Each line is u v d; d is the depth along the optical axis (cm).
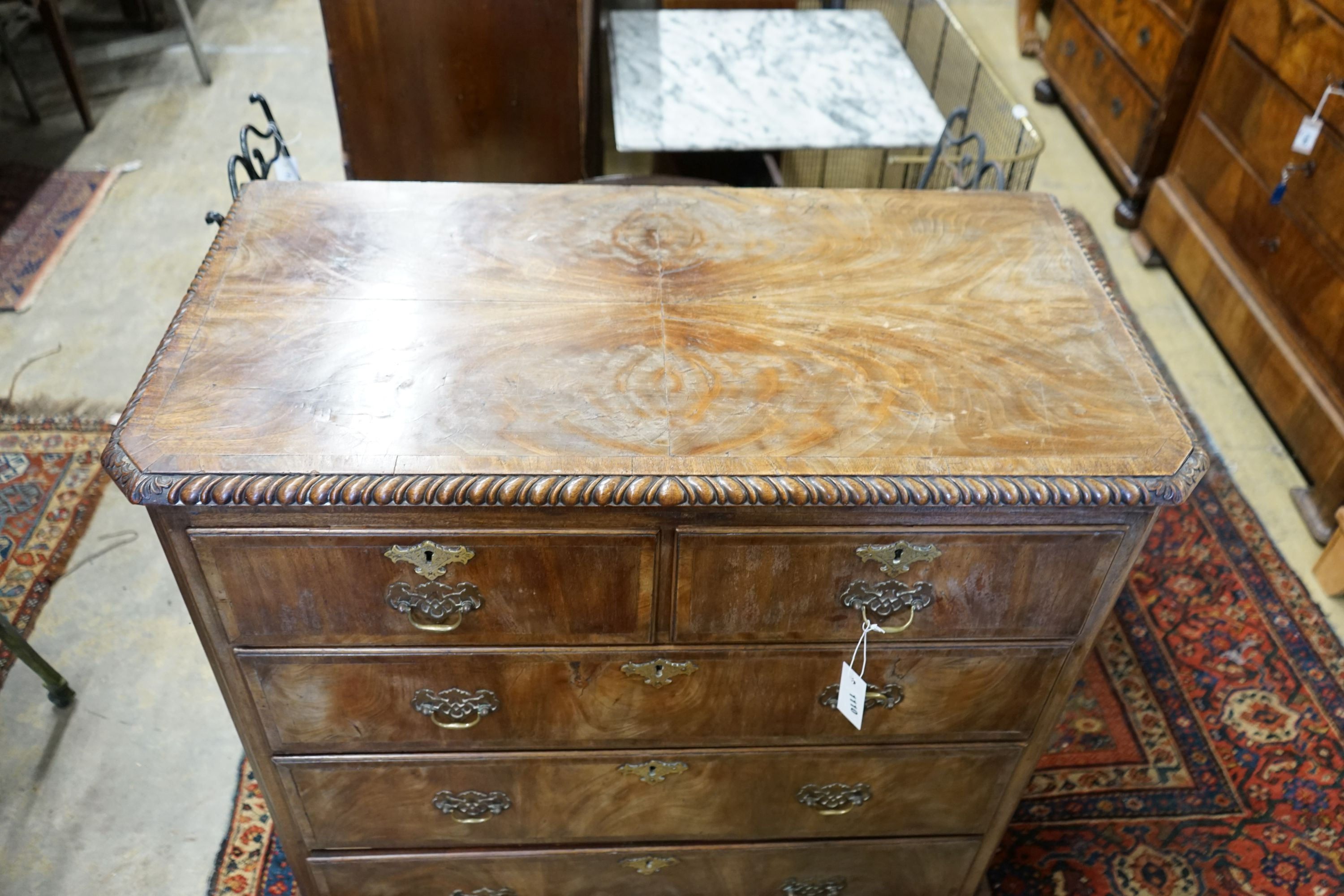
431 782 144
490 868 158
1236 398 268
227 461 110
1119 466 116
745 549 118
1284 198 243
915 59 364
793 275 141
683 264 142
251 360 122
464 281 136
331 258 138
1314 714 201
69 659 203
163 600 214
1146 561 229
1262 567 227
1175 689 205
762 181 325
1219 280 270
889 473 113
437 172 249
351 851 155
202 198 320
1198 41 278
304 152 342
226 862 175
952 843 160
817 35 285
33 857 174
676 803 151
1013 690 138
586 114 311
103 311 278
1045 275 143
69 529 225
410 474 109
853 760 146
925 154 286
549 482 110
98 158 334
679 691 134
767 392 122
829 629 128
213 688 200
